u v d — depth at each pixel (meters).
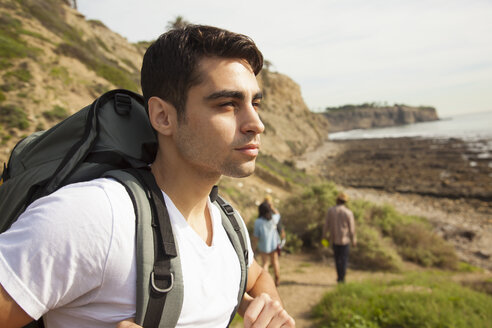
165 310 0.54
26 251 0.49
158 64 0.64
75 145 0.66
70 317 0.56
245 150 0.62
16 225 0.53
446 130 102.94
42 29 19.64
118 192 0.57
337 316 4.38
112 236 0.52
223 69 0.61
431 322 3.71
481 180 32.34
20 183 0.66
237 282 0.74
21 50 15.90
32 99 13.84
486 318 3.88
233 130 0.61
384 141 76.50
